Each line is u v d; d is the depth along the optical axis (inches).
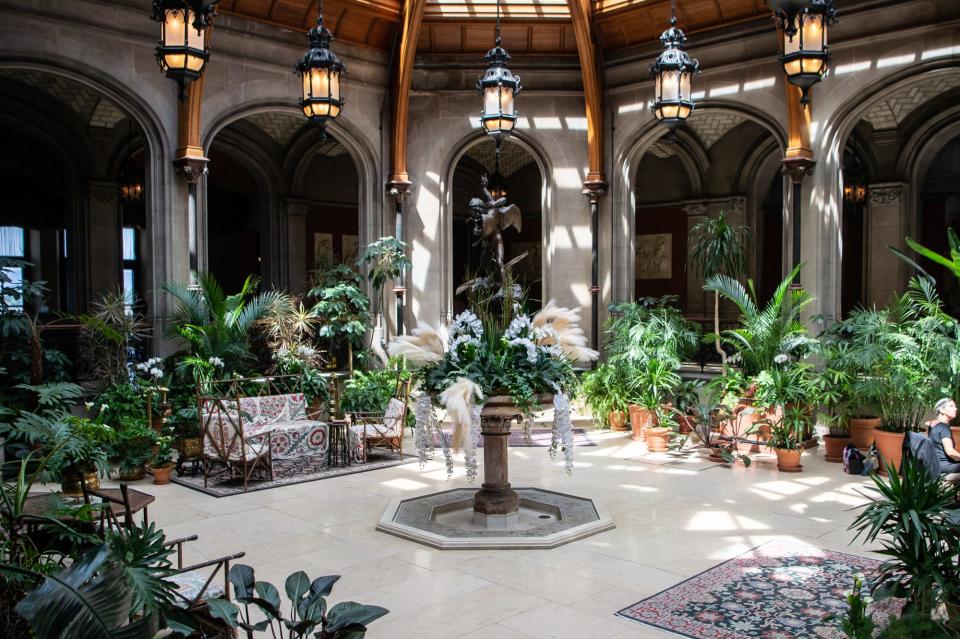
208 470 363.6
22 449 336.8
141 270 701.3
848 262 618.8
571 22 489.4
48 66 378.3
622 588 213.6
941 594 165.8
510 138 510.6
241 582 149.4
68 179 554.3
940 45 386.3
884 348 358.0
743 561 234.5
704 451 406.9
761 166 621.0
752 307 413.7
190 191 421.4
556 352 277.7
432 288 510.3
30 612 109.3
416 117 509.7
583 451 411.2
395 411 392.2
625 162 504.1
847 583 214.1
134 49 403.9
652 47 482.9
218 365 392.8
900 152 570.6
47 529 163.3
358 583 219.1
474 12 485.4
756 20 445.1
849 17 413.1
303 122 594.9
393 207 504.1
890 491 183.8
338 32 477.1
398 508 295.1
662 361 434.9
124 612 115.2
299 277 640.4
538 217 745.6
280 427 371.6
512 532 258.2
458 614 196.4
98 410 357.7
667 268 682.8
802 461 384.5
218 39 434.3
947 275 654.5
